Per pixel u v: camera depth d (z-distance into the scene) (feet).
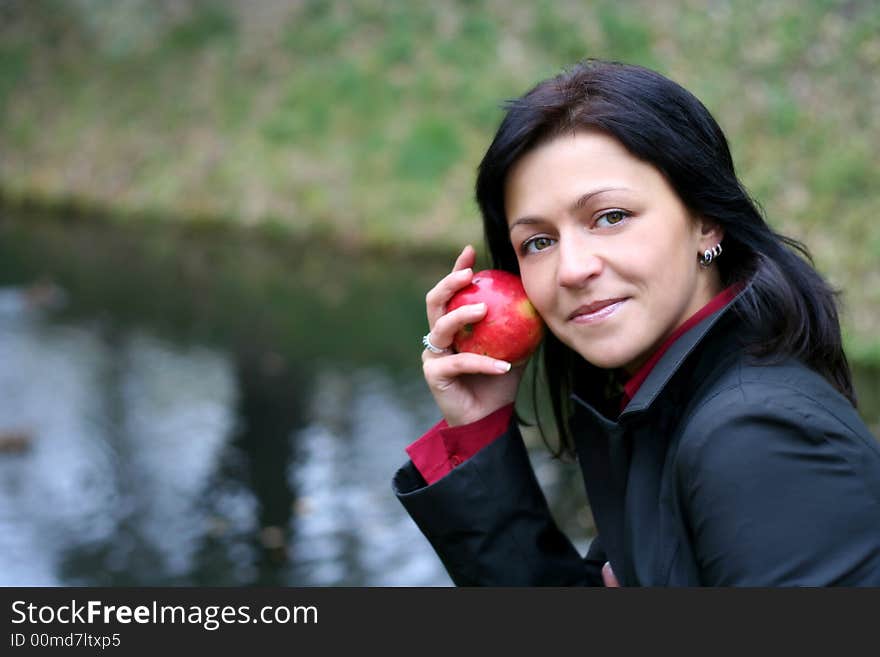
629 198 8.25
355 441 32.81
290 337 44.57
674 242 8.41
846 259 41.83
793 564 7.07
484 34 67.82
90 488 29.53
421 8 71.87
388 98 67.56
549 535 9.98
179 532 26.48
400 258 56.85
